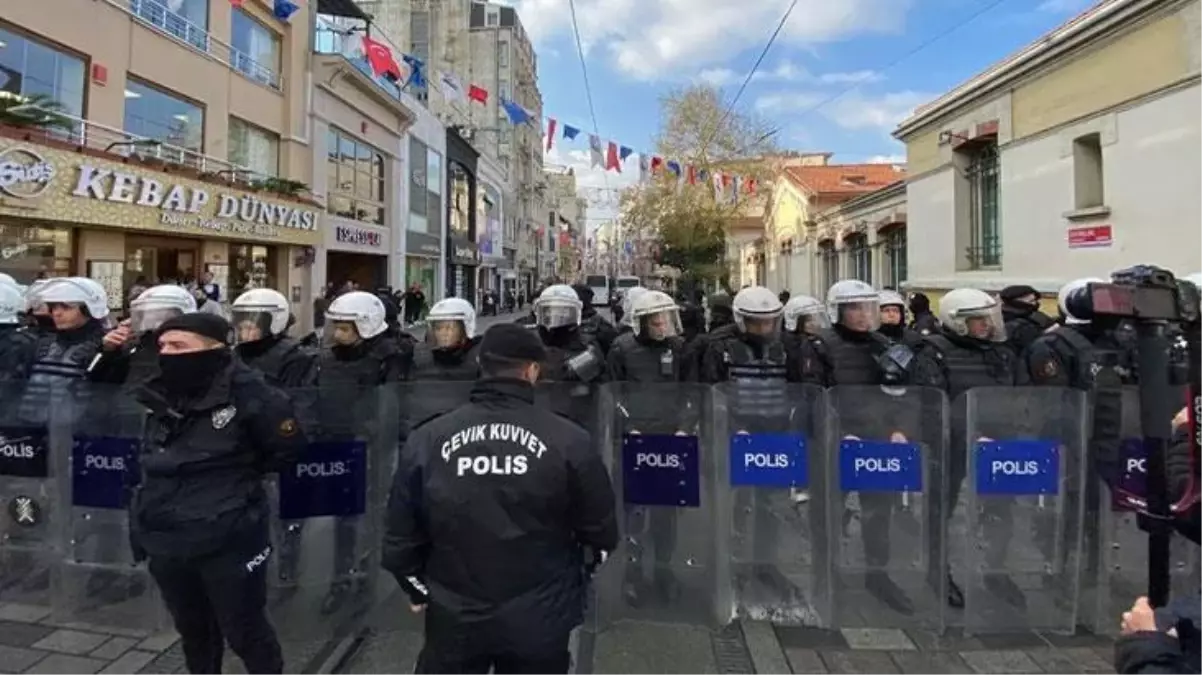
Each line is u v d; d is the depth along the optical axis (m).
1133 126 8.84
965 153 13.16
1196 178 7.94
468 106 41.09
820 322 5.32
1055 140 10.32
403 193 27.19
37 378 4.18
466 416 2.26
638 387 4.04
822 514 3.94
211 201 15.02
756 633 3.78
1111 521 3.85
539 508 2.17
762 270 32.38
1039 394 3.87
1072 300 2.09
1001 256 11.76
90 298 4.43
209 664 3.03
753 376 4.58
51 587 4.04
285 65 19.55
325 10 22.28
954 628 3.84
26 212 10.52
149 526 2.74
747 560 3.98
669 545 3.99
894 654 3.57
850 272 20.62
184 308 4.12
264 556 2.94
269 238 17.56
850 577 3.90
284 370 4.48
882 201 17.67
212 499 2.75
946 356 4.47
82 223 11.61
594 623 3.85
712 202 26.95
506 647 2.13
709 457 3.98
